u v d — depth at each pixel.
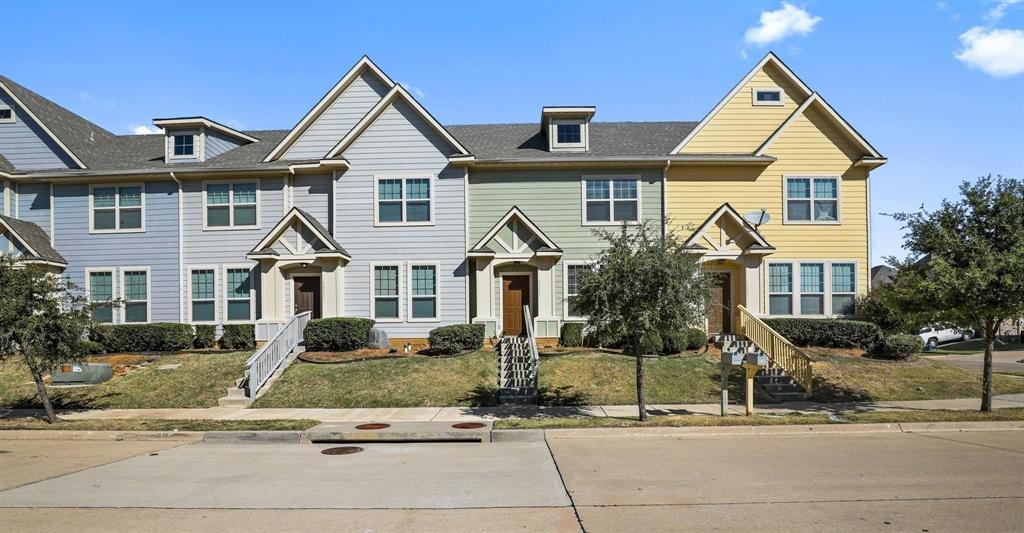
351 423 13.62
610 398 16.44
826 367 18.75
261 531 6.61
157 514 7.26
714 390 17.05
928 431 12.70
